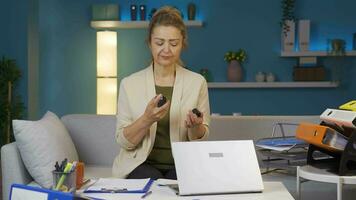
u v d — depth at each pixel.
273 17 5.90
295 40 5.88
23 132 2.33
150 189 1.66
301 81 5.79
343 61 5.82
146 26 5.86
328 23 5.89
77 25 6.02
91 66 6.05
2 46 4.64
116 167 2.24
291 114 5.94
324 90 5.91
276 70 5.93
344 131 1.87
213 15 5.95
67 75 6.06
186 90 2.29
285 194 1.59
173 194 1.59
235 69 5.82
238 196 1.56
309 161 2.02
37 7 5.20
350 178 1.74
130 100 2.29
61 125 2.81
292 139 2.34
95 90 6.06
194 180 1.58
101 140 3.04
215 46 5.96
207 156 1.63
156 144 2.25
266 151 2.39
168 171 2.22
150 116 2.03
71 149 2.72
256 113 5.96
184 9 5.96
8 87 4.56
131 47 6.02
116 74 5.80
